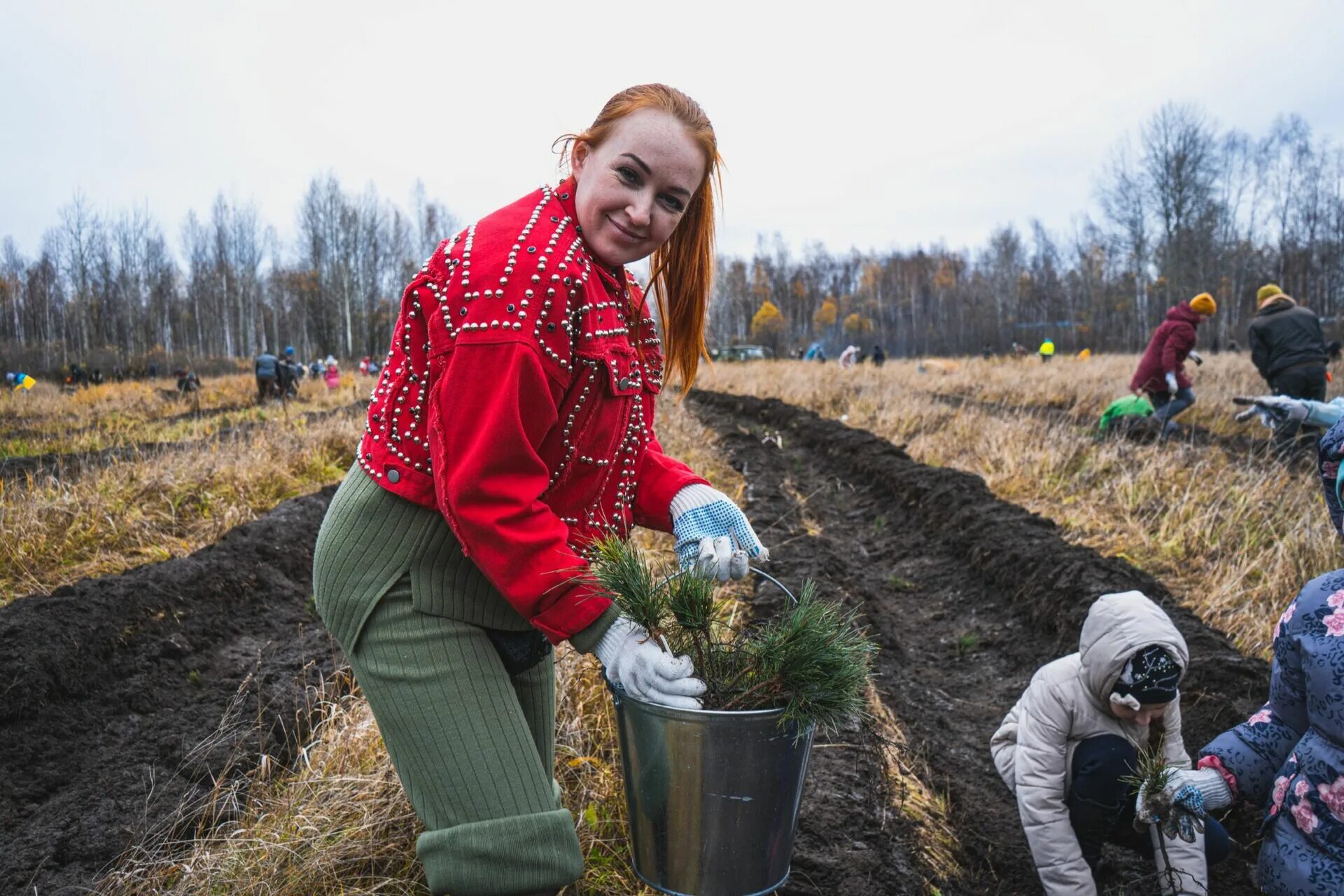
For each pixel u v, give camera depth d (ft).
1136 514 20.80
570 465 5.90
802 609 6.08
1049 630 15.42
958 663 15.60
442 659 5.58
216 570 15.98
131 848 8.46
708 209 6.56
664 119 5.58
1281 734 7.73
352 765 9.09
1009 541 18.08
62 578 17.78
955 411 37.78
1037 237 265.75
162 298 210.79
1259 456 27.12
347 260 204.54
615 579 5.67
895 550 21.21
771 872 5.99
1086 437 27.91
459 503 5.18
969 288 255.50
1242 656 12.80
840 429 34.37
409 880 7.79
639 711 5.72
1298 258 180.24
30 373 127.75
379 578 5.62
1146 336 185.57
